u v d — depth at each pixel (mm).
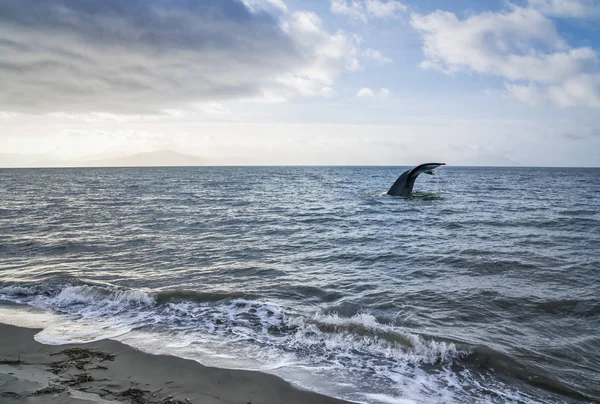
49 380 4965
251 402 4641
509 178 81500
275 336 6598
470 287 9109
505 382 5195
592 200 30766
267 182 65312
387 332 6508
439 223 18969
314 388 4996
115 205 28641
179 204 29188
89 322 7227
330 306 7965
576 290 8852
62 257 12539
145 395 4695
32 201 32125
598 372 5500
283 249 13555
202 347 6164
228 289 9109
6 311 7820
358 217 21391
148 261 11945
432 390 4992
